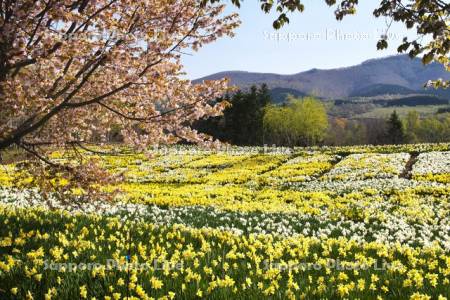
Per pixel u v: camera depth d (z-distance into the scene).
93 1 9.12
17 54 8.13
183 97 9.56
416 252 9.33
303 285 7.04
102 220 12.07
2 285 6.64
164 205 19.81
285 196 22.64
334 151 49.78
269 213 16.84
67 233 9.62
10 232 9.02
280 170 37.25
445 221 15.09
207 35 9.55
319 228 13.17
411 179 28.20
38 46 8.50
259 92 114.19
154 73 9.18
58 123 10.35
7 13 8.38
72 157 10.98
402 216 15.98
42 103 8.26
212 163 44.53
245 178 33.72
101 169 10.12
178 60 9.43
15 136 8.80
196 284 6.81
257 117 100.00
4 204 14.99
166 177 35.81
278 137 116.62
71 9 9.17
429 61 6.67
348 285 6.60
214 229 11.94
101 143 10.96
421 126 149.50
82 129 10.82
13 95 8.05
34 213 12.02
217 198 22.36
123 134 10.20
